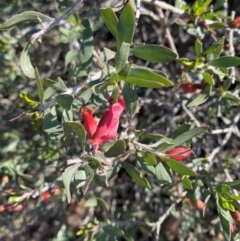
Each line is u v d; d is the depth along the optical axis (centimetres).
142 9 37
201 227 45
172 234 46
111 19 22
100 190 46
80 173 24
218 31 43
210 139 45
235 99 34
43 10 43
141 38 50
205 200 29
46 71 45
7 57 40
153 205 50
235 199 27
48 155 40
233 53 34
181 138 25
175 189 38
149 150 25
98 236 33
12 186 40
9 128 43
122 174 49
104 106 37
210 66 28
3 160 41
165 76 22
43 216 49
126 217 36
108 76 23
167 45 49
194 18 31
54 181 33
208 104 44
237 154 47
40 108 23
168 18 48
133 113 23
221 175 43
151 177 45
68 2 34
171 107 43
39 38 24
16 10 39
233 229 32
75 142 42
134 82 22
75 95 24
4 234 48
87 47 27
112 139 23
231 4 45
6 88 44
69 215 49
